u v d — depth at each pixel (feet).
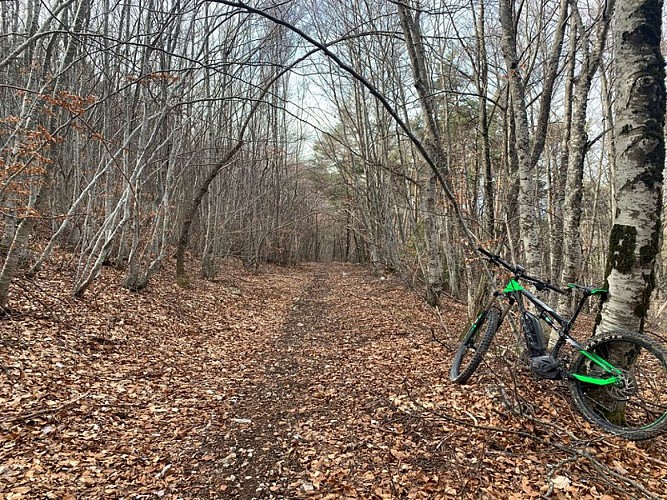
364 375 18.98
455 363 15.98
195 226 65.87
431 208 37.29
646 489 9.53
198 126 41.88
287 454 12.36
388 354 22.16
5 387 14.51
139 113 31.55
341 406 15.61
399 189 40.93
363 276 70.74
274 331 29.96
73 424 13.28
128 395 16.17
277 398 16.98
